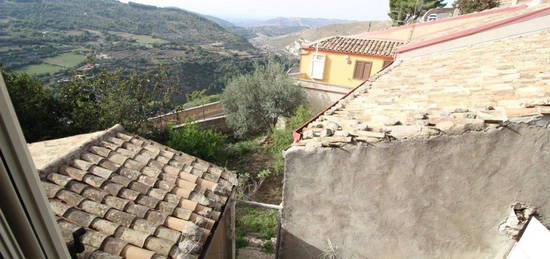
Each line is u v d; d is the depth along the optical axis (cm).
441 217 320
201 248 300
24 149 90
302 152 314
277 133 1194
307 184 332
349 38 1589
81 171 343
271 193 902
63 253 114
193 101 2088
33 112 916
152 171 383
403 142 290
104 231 287
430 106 354
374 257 364
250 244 633
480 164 284
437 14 2306
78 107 988
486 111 283
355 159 307
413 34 1298
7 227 90
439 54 779
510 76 409
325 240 366
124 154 402
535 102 269
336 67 1497
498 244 319
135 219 306
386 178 311
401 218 331
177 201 348
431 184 304
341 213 343
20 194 91
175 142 982
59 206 296
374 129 306
